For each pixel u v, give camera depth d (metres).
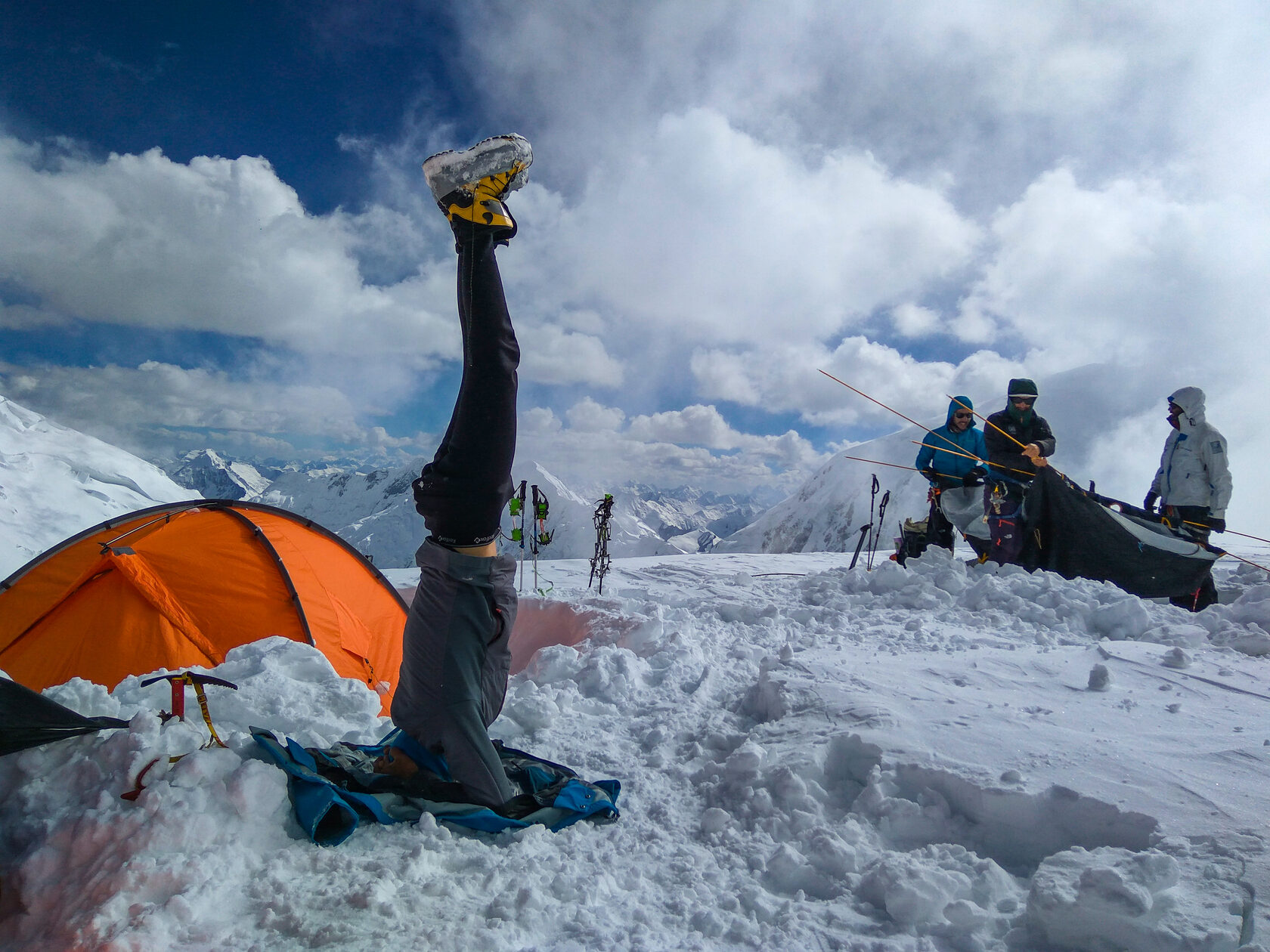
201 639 5.52
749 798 2.78
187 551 5.96
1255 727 3.14
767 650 5.27
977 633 5.48
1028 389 8.27
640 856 2.48
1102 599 6.22
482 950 1.89
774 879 2.33
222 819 2.24
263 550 6.18
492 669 2.93
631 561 14.41
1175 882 1.98
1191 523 7.89
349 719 3.46
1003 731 3.09
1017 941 1.94
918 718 3.25
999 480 8.17
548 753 3.47
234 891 2.05
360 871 2.20
